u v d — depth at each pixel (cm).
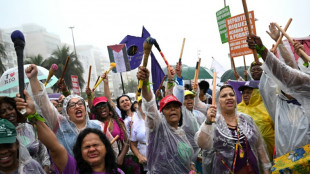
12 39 260
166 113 368
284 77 352
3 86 634
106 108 504
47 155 393
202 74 1049
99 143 280
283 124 374
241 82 569
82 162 278
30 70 311
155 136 364
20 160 292
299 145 355
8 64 5738
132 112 645
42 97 316
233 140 373
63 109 387
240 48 602
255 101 485
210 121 361
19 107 255
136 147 529
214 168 382
